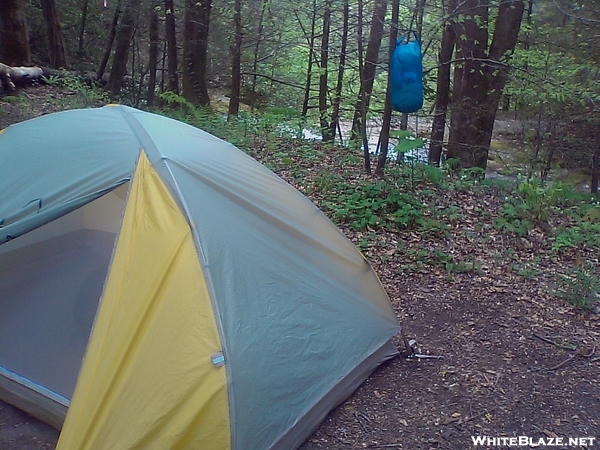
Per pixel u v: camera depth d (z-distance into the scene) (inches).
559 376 153.2
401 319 182.9
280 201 144.1
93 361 107.0
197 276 113.0
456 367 156.2
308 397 123.9
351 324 143.5
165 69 703.1
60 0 697.0
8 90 436.5
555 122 439.2
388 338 154.1
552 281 214.2
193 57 515.5
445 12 345.1
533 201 286.2
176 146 136.3
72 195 130.6
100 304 113.2
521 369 156.1
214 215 125.6
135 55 740.7
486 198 299.4
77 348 124.1
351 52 486.3
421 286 206.8
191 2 510.6
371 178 310.8
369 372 148.9
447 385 147.6
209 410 102.7
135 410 102.3
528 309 191.8
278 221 138.6
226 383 104.0
